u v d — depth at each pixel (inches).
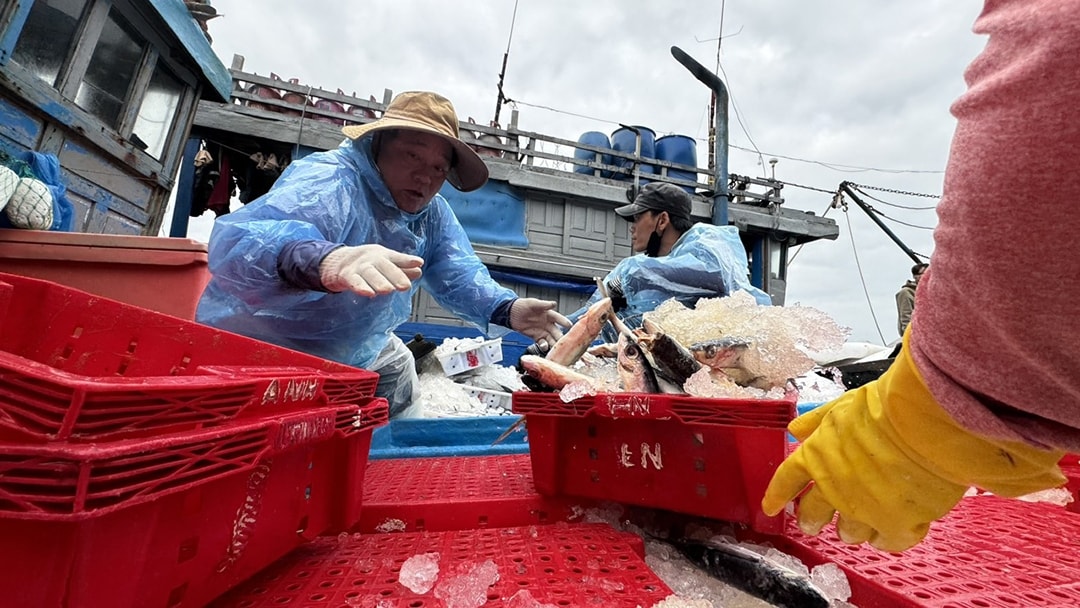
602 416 47.0
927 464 24.4
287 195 92.4
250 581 34.8
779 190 340.8
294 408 34.7
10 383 19.8
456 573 35.6
